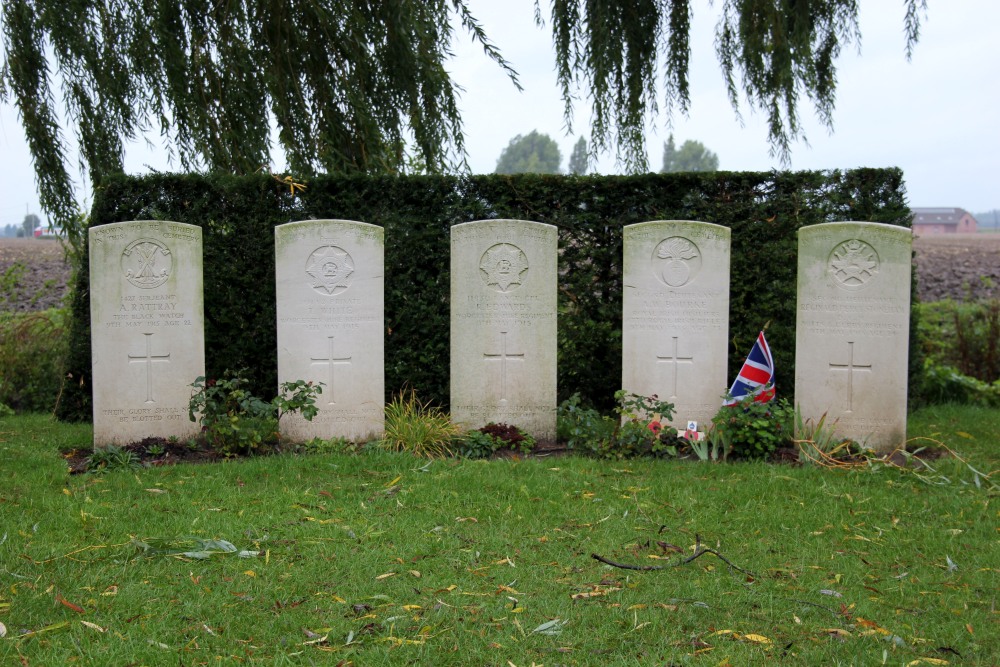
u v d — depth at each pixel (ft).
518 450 23.09
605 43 29.55
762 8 30.32
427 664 11.56
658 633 12.55
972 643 12.30
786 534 16.74
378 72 29.81
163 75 28.04
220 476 19.90
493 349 24.04
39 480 19.65
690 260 23.63
